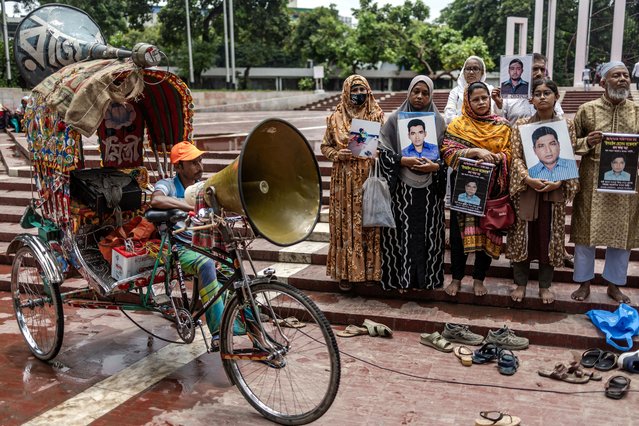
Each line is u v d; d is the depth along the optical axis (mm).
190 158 3693
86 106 3498
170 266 3703
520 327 4137
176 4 32562
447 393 3420
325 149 4676
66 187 3754
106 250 3863
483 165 4129
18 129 14367
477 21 37875
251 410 3289
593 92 21812
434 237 4547
